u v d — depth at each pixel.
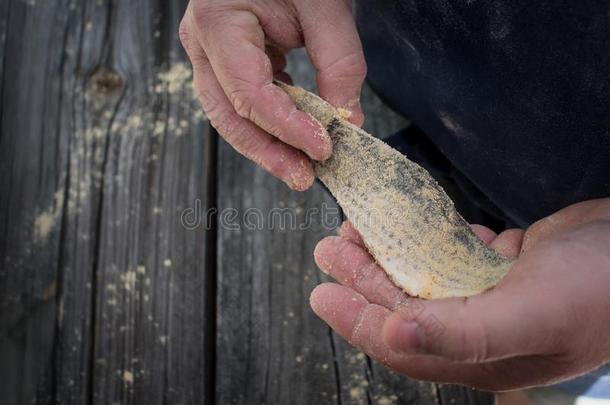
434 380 0.50
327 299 0.51
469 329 0.43
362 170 0.55
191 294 0.75
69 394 0.75
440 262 0.53
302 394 0.72
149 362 0.74
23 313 0.77
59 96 0.82
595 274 0.46
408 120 0.77
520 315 0.44
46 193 0.79
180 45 0.82
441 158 0.73
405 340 0.43
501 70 0.56
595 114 0.54
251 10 0.56
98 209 0.78
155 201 0.78
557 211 0.60
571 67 0.53
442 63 0.60
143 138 0.80
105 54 0.83
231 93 0.55
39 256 0.78
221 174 0.78
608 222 0.49
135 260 0.77
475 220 0.74
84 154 0.80
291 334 0.74
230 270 0.76
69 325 0.76
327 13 0.57
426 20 0.58
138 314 0.75
